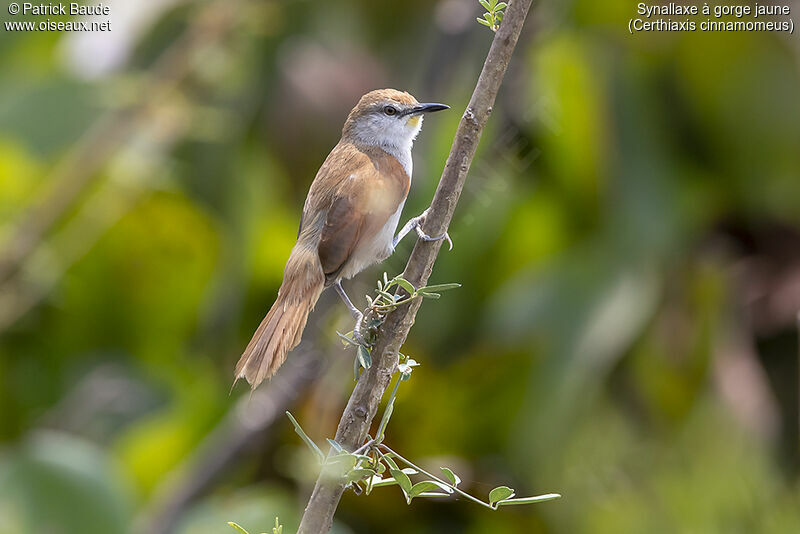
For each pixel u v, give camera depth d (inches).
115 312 461.1
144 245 445.4
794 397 406.0
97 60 459.2
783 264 414.9
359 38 454.9
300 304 267.4
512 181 397.1
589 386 395.9
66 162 435.2
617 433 415.2
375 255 286.5
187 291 458.3
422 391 398.6
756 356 408.2
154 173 426.0
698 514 399.9
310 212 289.0
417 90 414.9
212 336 460.4
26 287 426.3
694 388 410.0
